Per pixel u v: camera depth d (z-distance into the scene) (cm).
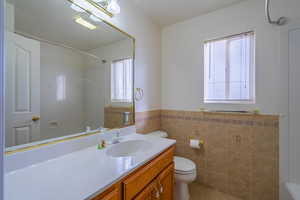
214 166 178
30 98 85
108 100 136
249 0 156
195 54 191
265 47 148
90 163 85
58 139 97
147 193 91
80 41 112
